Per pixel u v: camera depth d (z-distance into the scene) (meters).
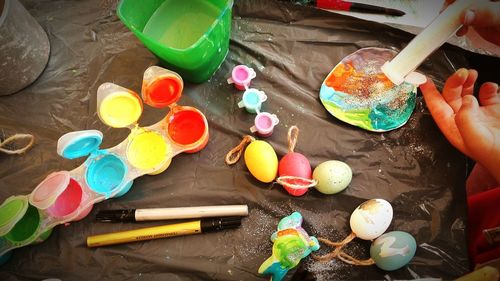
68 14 0.84
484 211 0.66
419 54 0.66
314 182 0.64
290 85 0.76
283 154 0.71
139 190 0.70
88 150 0.62
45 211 0.63
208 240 0.67
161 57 0.70
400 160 0.70
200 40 0.64
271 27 0.80
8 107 0.77
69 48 0.81
